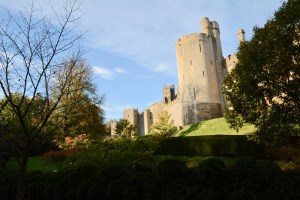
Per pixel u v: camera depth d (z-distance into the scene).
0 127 9.93
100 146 18.36
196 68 55.53
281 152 17.17
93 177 9.70
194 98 54.25
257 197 6.71
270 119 15.01
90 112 32.22
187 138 23.75
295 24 15.45
